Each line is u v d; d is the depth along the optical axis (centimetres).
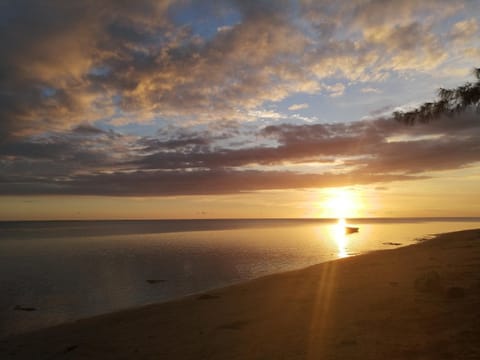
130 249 4338
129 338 955
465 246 2533
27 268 2839
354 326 801
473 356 539
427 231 7969
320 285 1455
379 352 607
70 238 6725
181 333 943
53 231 10238
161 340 896
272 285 1620
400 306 928
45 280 2306
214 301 1376
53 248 4575
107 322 1205
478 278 1202
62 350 912
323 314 962
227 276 2381
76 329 1150
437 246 2780
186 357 728
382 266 1859
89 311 1550
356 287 1320
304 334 788
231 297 1429
